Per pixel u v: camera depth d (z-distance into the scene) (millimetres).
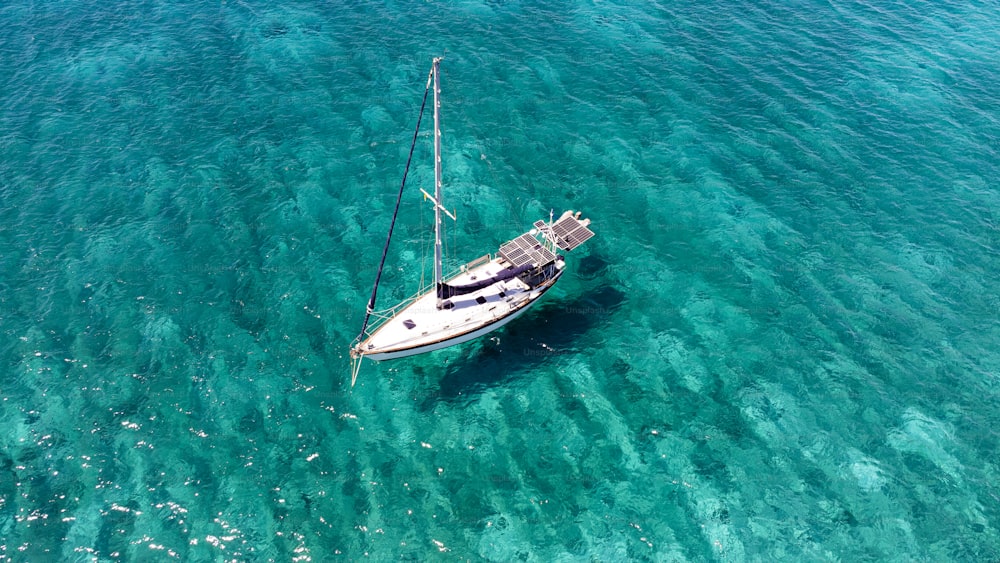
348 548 44000
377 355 52438
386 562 43438
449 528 45000
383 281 59750
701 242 63656
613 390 52594
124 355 53500
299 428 49656
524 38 87875
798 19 91750
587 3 94562
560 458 48562
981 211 66062
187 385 51719
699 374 53500
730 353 54906
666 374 53594
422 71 81938
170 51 84125
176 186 67250
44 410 49844
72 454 47594
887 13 92875
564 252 62969
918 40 87562
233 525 44656
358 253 61906
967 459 48219
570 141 73688
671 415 51000
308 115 75938
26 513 44688
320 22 89812
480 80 81062
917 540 44312
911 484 46969
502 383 53000
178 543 43750
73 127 73312
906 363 54031
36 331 54812
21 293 57531
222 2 93125
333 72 81750
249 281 59250
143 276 59188
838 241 63406
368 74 81500
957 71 82438
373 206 66188
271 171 69250
